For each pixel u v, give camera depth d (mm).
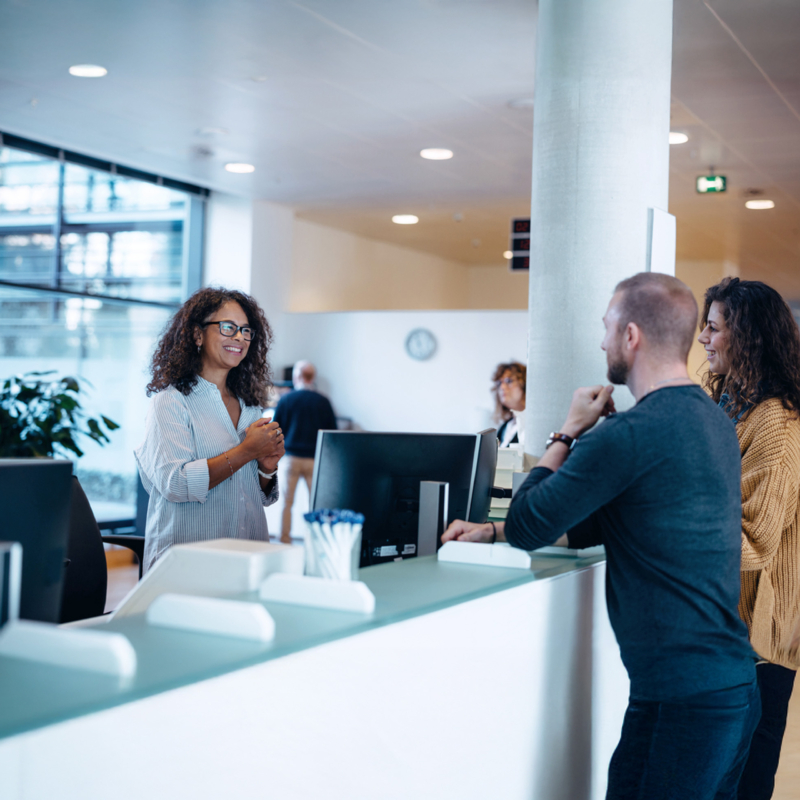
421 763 1556
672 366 1802
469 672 1688
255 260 8406
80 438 7684
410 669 1517
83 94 5523
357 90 5297
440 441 2443
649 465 1700
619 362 1854
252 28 4418
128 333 7996
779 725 2471
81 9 4230
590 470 1695
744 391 2326
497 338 8031
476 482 2389
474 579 1794
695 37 4301
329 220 9242
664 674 1749
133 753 1055
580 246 2650
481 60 4766
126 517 8047
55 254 7312
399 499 2414
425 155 6703
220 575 1474
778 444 2229
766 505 2184
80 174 7461
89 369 7691
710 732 1741
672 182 7141
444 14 4191
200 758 1139
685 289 1821
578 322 2645
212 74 5094
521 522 1783
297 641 1247
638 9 2684
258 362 2807
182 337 2609
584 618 2201
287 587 1462
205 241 8578
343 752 1373
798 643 2318
